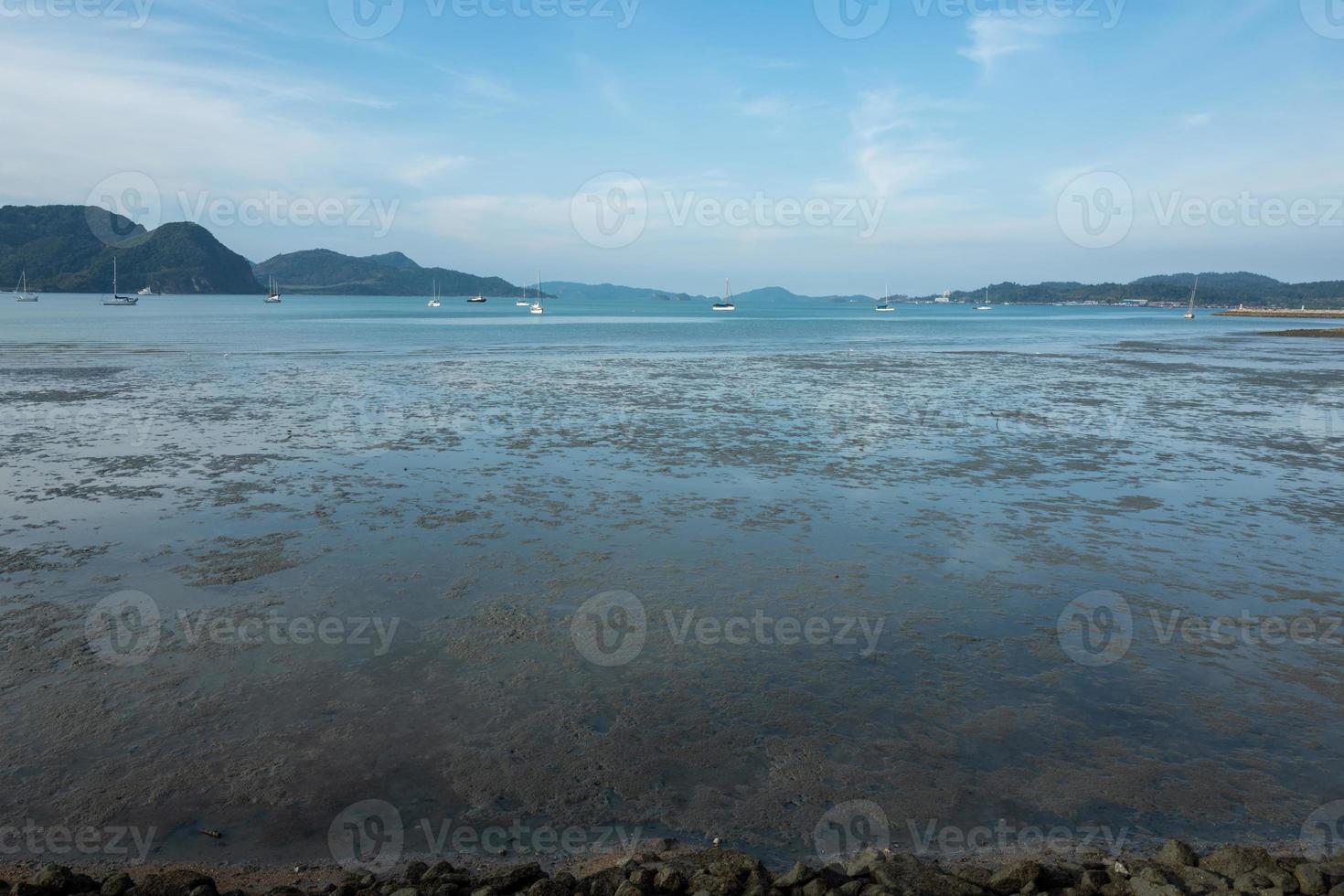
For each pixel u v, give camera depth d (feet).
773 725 21.56
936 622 28.07
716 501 43.14
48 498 41.68
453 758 19.94
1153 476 50.24
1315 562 34.37
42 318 254.88
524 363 124.26
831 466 52.01
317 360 123.44
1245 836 17.39
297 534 36.40
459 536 36.52
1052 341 211.82
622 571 32.58
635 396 85.81
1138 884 15.24
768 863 16.47
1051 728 21.52
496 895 15.05
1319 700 22.99
